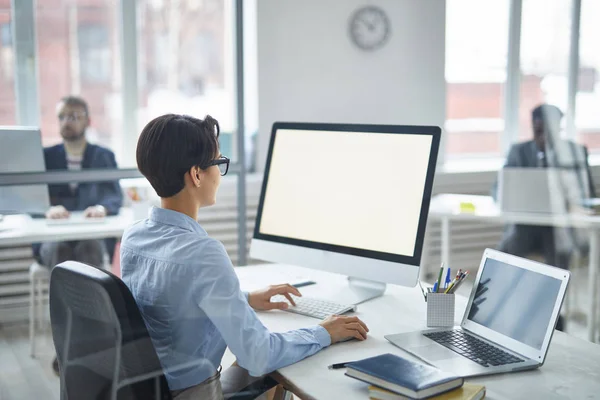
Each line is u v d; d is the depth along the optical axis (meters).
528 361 1.25
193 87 3.29
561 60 3.84
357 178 1.69
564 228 3.13
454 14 4.02
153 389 1.23
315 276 1.89
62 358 1.33
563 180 3.21
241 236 3.17
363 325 1.41
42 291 2.50
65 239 2.59
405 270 1.58
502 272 1.41
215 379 1.35
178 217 1.33
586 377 1.20
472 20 4.04
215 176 1.37
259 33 3.55
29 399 2.12
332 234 1.72
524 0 3.92
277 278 1.87
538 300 1.30
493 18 4.01
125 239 1.37
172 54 3.21
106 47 2.92
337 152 1.73
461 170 3.86
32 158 2.58
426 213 1.56
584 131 3.67
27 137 2.59
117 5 2.97
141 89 3.11
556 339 1.40
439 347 1.33
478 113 4.14
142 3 3.08
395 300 1.66
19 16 2.63
